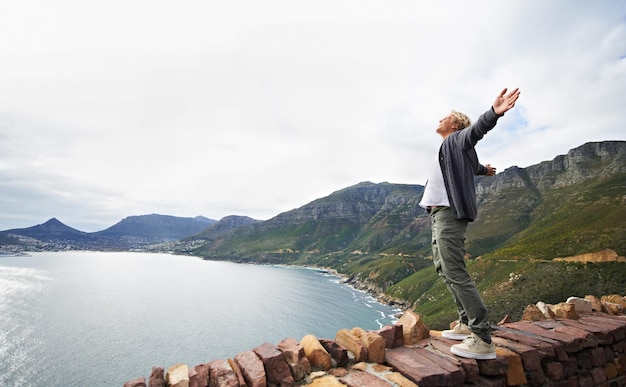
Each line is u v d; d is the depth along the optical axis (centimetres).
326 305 12125
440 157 419
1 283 14925
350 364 409
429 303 10412
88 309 10556
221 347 7312
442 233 409
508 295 8238
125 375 5725
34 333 7825
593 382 491
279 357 362
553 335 505
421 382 347
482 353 391
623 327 572
